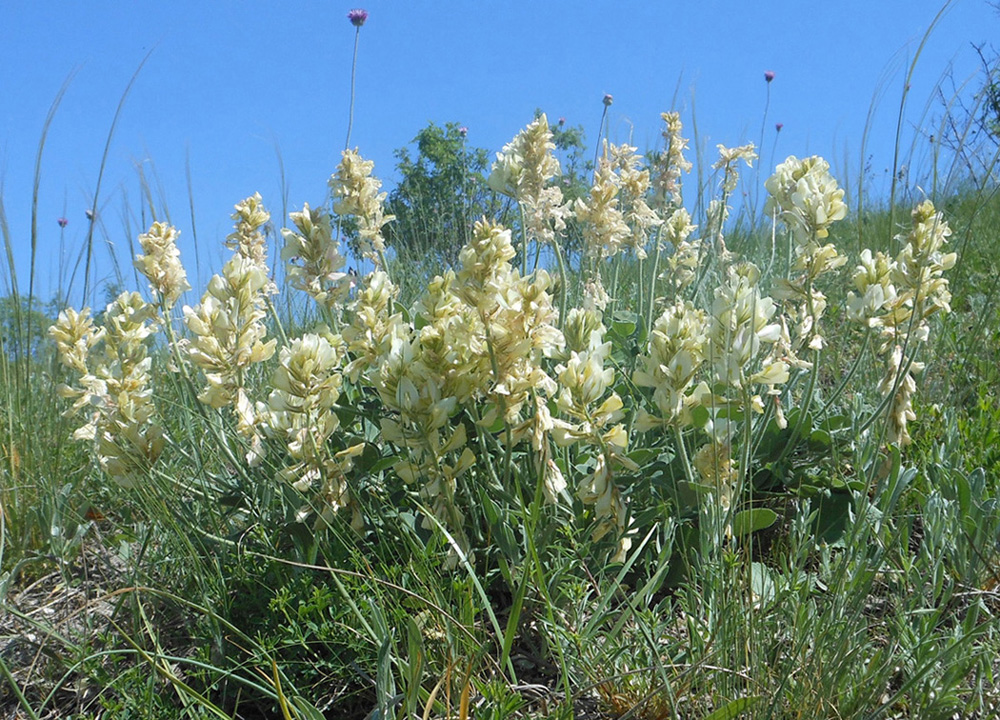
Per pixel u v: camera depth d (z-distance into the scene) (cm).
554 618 71
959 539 77
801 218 81
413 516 77
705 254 114
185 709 69
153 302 85
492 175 89
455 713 68
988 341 105
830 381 104
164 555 82
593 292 96
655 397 72
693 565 77
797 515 80
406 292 127
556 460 78
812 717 65
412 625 66
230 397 78
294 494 78
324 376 76
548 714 68
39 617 82
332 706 72
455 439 73
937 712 66
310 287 85
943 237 81
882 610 75
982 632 67
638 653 70
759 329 71
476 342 73
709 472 73
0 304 108
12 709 75
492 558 76
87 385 83
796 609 70
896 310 81
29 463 94
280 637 71
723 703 66
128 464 82
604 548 76
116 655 75
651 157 114
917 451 87
